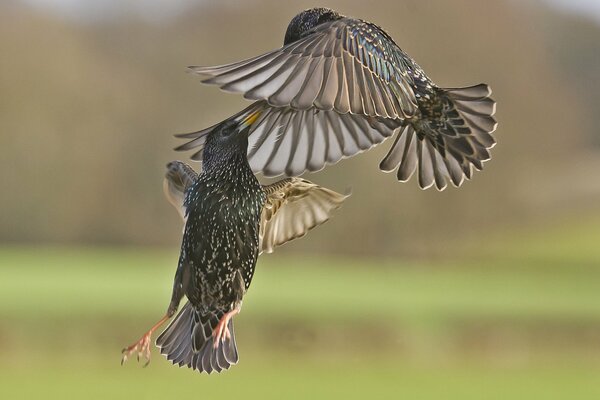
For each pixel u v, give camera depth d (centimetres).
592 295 3762
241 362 2642
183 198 610
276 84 438
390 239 5431
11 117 5722
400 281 4247
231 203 581
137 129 5800
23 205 5709
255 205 588
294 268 4750
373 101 476
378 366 2655
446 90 550
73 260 4812
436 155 580
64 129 5769
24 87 5759
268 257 5203
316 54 465
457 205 5731
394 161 585
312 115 593
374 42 492
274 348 2744
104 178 5769
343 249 5369
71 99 5812
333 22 486
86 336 2652
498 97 5959
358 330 2855
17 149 5703
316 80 453
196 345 576
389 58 500
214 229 578
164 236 5775
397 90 492
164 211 5766
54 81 5809
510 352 2836
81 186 5753
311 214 660
